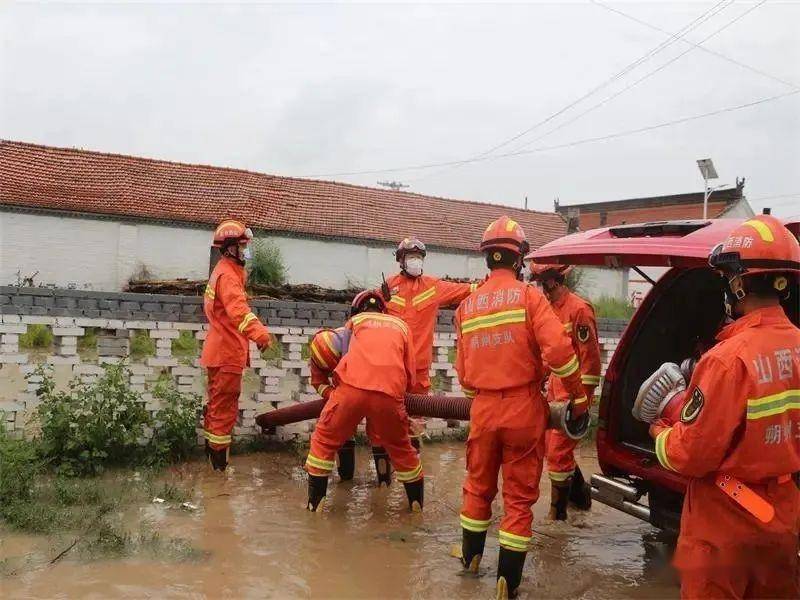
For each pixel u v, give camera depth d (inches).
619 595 160.6
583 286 1043.3
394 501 222.8
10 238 815.1
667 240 162.6
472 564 168.1
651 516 171.0
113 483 219.8
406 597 154.5
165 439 246.7
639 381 195.2
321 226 951.6
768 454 110.2
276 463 257.9
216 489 224.2
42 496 201.2
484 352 160.4
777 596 115.6
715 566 114.2
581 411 163.2
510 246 164.2
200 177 964.6
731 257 116.0
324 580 160.4
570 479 209.9
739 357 109.6
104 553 165.8
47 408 228.8
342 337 213.3
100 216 845.2
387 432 203.3
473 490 166.4
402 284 250.8
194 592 150.1
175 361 259.8
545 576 170.1
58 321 241.9
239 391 243.9
